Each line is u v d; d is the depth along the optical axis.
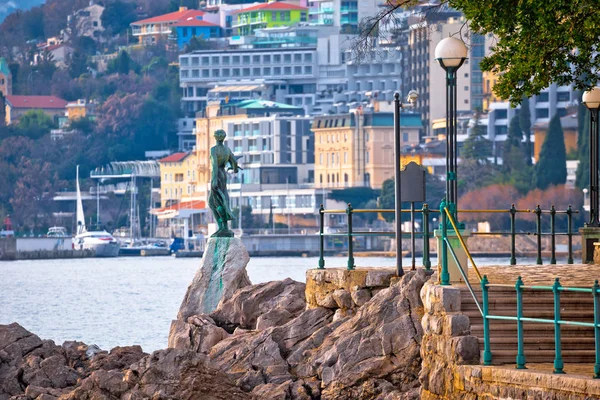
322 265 101.81
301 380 90.81
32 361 105.56
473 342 74.19
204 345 106.94
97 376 86.56
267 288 112.69
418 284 89.38
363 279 95.31
